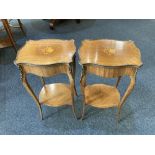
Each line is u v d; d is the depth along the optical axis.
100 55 1.37
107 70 1.30
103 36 2.82
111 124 1.70
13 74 2.24
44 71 1.35
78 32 2.93
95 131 1.66
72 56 1.38
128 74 1.34
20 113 1.81
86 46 1.46
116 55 1.37
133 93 1.96
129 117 1.75
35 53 1.42
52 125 1.71
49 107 1.86
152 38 2.75
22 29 2.85
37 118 1.77
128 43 1.49
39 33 2.93
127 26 3.04
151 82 2.07
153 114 1.77
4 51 2.61
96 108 1.83
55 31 2.96
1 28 3.02
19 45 2.68
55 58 1.36
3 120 1.76
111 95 1.68
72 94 1.52
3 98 1.96
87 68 1.34
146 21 3.13
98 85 1.79
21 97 1.96
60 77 2.19
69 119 1.75
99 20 3.17
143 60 2.36
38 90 2.04
